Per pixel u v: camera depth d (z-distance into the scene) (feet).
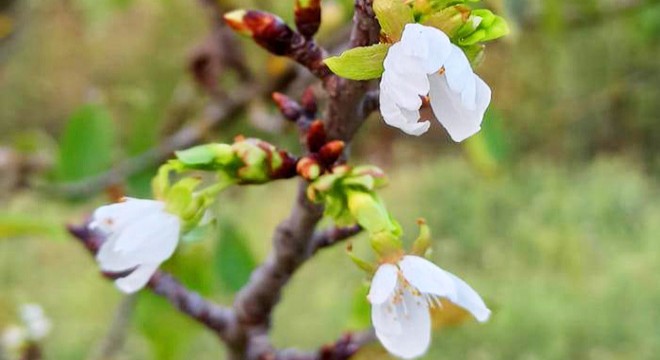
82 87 8.12
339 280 5.59
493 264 5.81
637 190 6.36
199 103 2.23
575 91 6.63
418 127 0.94
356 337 1.22
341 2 1.73
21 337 2.10
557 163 7.02
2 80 7.80
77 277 5.71
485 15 0.97
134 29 7.61
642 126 6.79
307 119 1.09
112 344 1.79
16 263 5.81
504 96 6.98
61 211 3.63
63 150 1.91
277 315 5.34
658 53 6.14
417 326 1.01
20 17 1.99
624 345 5.05
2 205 2.25
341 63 0.95
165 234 1.04
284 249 1.14
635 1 2.13
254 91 1.93
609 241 5.91
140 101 2.08
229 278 1.50
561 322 5.09
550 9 1.69
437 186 6.49
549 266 5.71
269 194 6.19
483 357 4.93
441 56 0.95
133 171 1.90
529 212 6.21
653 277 5.43
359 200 1.03
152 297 1.42
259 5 1.78
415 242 1.02
